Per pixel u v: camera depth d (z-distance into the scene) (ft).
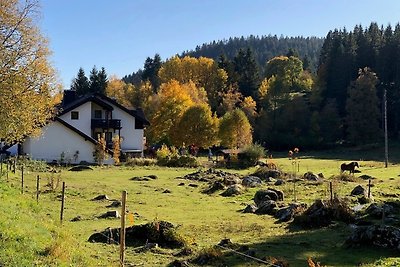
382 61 354.54
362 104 321.32
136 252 54.90
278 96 372.38
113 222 74.08
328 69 386.11
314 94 365.61
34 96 135.95
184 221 76.33
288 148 333.83
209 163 202.18
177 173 159.43
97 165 186.09
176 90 268.62
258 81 422.41
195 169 178.19
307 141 328.08
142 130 242.58
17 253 43.98
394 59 352.49
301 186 119.24
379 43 387.34
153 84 464.24
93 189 111.14
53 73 140.05
